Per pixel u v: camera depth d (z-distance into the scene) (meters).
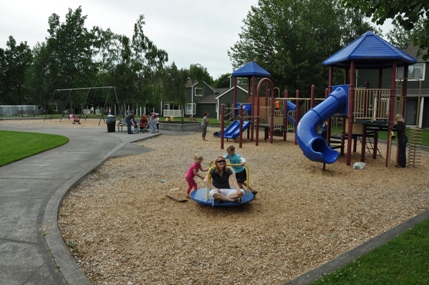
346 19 38.59
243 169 7.23
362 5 6.20
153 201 7.03
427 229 5.25
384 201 7.41
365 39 11.84
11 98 67.44
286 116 18.59
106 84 45.47
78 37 62.00
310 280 3.75
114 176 9.38
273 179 9.33
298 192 8.00
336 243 5.12
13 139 17.16
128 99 45.75
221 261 4.47
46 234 4.89
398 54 11.04
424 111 30.45
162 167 10.77
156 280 3.96
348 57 11.31
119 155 12.65
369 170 10.94
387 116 11.62
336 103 11.98
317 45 32.00
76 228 5.45
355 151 14.33
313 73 32.38
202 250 4.78
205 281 3.97
